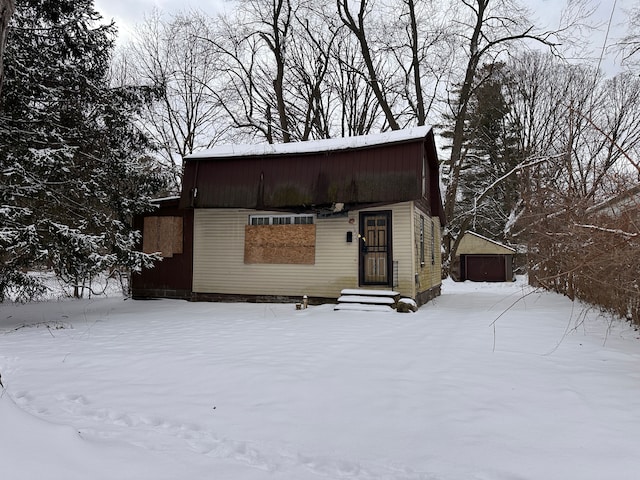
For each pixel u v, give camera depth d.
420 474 2.78
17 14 10.41
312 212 12.76
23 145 10.33
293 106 25.92
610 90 23.22
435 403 4.04
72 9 11.14
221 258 13.74
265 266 13.25
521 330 7.84
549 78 27.02
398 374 5.02
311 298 12.70
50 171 10.38
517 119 29.14
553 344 6.64
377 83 24.48
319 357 5.89
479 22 21.41
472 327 8.37
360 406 3.99
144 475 2.66
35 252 9.77
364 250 12.34
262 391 4.44
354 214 12.44
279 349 6.46
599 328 7.93
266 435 3.38
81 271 10.99
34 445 2.68
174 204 14.33
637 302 7.32
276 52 23.42
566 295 13.05
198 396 4.31
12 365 5.78
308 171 12.28
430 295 15.25
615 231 5.45
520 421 3.59
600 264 6.36
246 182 12.83
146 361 5.79
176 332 8.31
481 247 31.28
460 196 33.91
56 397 4.40
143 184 12.94
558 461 2.87
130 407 4.03
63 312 12.30
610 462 2.84
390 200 11.36
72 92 11.17
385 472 2.83
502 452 3.03
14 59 9.86
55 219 11.20
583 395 4.21
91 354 6.32
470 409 3.87
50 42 11.28
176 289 14.20
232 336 7.71
